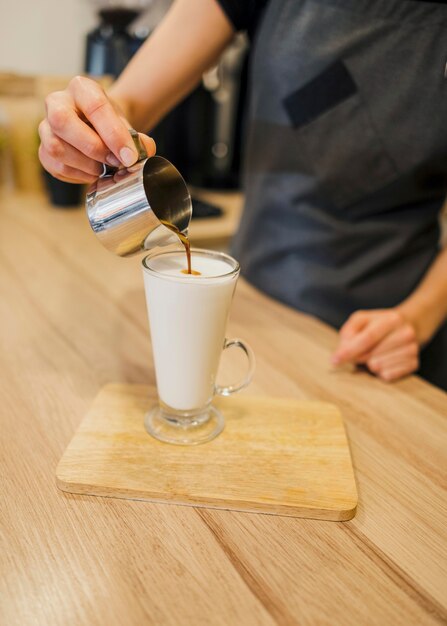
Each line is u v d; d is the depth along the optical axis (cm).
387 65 84
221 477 52
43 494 49
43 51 174
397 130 86
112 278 104
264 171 101
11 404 63
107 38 141
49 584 40
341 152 91
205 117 178
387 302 100
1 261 109
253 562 43
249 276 107
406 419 66
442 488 54
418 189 93
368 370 77
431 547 46
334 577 42
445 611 40
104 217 54
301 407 65
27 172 169
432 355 103
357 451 59
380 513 50
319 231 97
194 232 133
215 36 94
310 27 87
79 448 55
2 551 43
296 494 50
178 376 57
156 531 46
